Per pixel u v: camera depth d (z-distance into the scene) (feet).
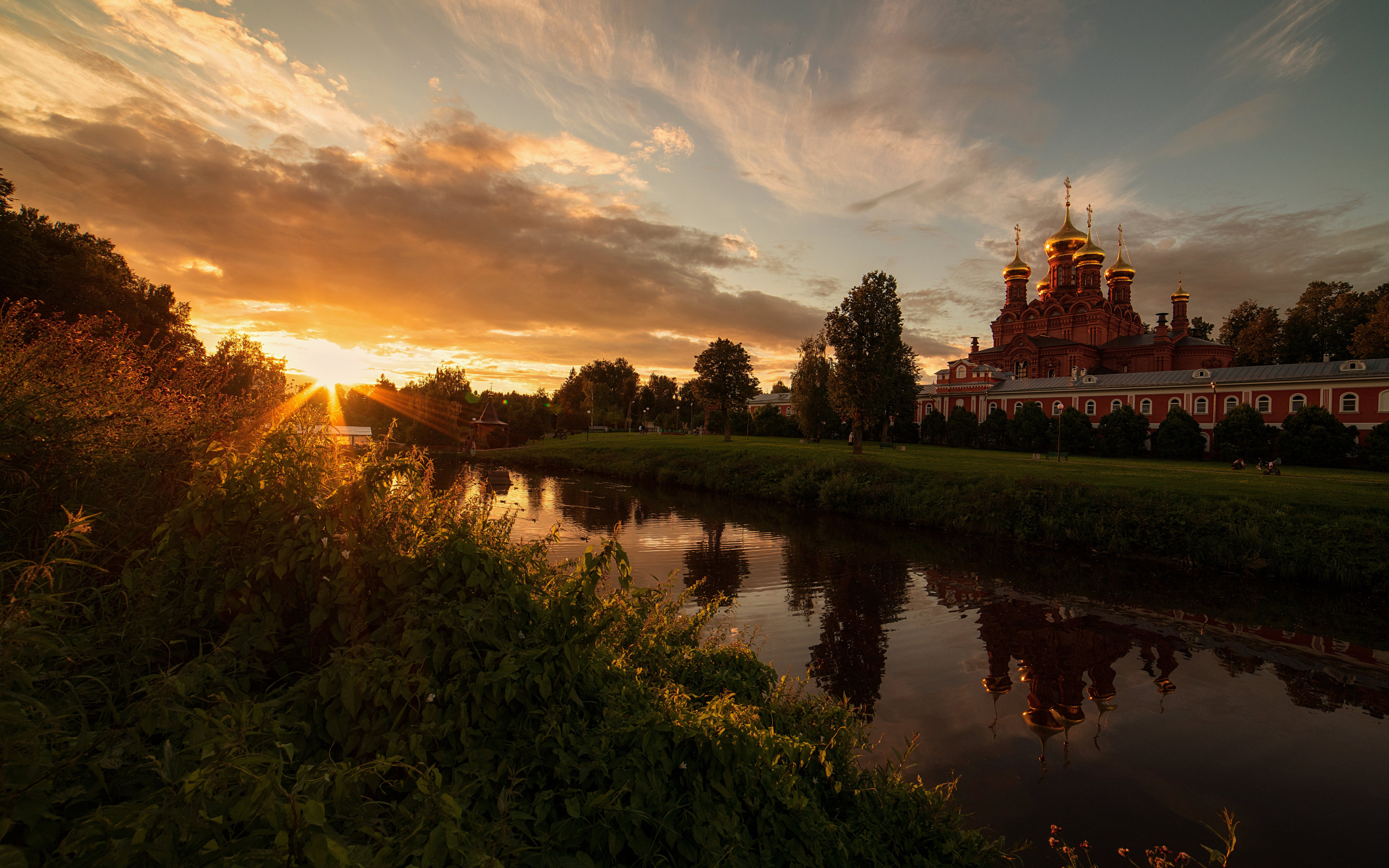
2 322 14.87
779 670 36.19
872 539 80.48
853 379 139.64
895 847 14.24
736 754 10.76
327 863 5.88
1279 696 35.17
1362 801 24.90
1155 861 19.26
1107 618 48.85
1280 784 26.00
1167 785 25.64
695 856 9.29
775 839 10.72
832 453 147.33
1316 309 226.79
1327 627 48.44
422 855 6.68
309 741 8.85
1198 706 33.50
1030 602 52.95
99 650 8.86
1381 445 128.36
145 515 13.60
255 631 9.66
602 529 81.30
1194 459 160.35
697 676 18.45
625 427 429.79
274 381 23.68
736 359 227.20
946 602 52.03
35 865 5.65
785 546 74.18
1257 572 63.93
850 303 142.10
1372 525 61.72
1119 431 169.89
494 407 272.10
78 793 6.22
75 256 87.15
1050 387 203.31
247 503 10.22
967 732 29.63
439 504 13.35
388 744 8.70
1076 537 75.56
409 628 9.80
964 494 90.89
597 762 9.70
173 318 116.26
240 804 6.09
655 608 21.94
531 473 160.56
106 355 17.17
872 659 38.45
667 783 10.11
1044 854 20.85
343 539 10.61
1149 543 70.64
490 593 11.25
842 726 17.70
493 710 9.79
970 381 225.35
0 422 11.44
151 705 7.34
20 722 6.11
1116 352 228.22
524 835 8.44
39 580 8.92
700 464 143.33
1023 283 256.93
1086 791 24.91
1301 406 156.25
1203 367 215.72
